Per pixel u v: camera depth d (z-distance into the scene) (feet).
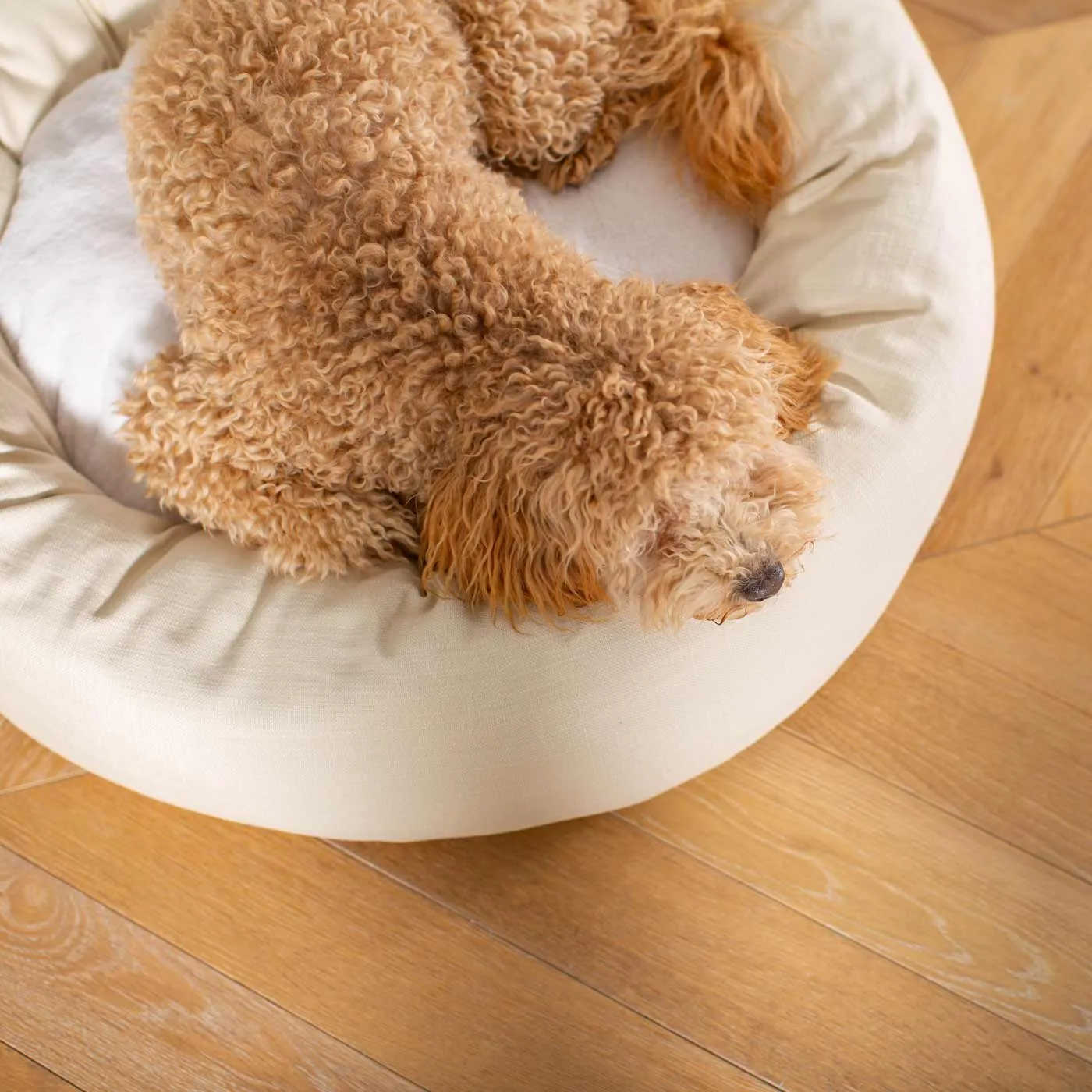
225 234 3.42
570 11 4.02
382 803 3.58
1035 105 5.22
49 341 4.15
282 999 3.85
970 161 4.19
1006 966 3.85
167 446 3.67
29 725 3.80
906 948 3.88
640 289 3.25
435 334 3.22
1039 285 4.89
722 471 3.00
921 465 3.70
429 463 3.45
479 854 4.07
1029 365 4.75
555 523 3.11
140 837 4.09
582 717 3.45
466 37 4.00
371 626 3.53
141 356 4.07
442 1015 3.83
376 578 3.66
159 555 3.72
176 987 3.87
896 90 4.08
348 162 3.36
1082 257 4.93
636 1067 3.76
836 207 4.05
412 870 4.04
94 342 4.10
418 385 3.23
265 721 3.41
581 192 4.39
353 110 3.41
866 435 3.64
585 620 3.38
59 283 4.17
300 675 3.45
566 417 3.01
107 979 3.88
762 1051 3.76
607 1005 3.84
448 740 3.43
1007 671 4.28
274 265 3.34
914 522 3.75
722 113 4.12
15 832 4.09
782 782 4.14
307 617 3.55
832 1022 3.79
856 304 3.88
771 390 3.26
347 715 3.41
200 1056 3.77
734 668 3.53
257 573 3.65
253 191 3.41
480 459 3.19
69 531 3.64
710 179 4.28
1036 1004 3.79
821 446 3.62
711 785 4.14
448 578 3.50
